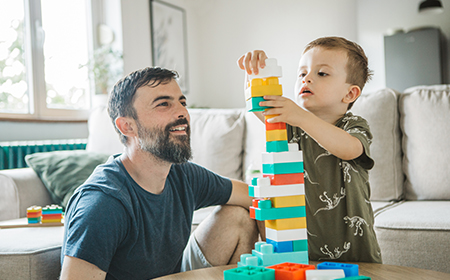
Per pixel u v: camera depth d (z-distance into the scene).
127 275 1.01
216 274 0.83
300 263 0.78
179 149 1.02
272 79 0.81
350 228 0.99
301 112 0.82
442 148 1.71
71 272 0.85
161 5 4.24
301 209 0.80
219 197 1.24
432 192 1.71
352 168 1.00
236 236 1.20
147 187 1.06
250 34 4.72
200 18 4.95
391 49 4.36
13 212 1.67
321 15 4.42
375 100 1.84
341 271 0.67
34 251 1.19
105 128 2.34
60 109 3.23
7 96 2.88
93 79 3.44
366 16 4.45
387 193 1.79
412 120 1.79
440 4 3.96
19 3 3.00
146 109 1.02
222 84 4.88
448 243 1.27
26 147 2.50
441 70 4.24
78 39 3.50
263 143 1.99
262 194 0.78
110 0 3.72
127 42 3.76
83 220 0.89
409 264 1.33
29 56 3.04
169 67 4.34
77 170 1.84
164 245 1.08
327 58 1.05
